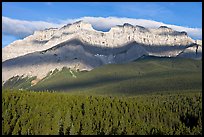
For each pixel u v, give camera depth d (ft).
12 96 504.84
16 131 457.27
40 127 490.49
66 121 513.45
